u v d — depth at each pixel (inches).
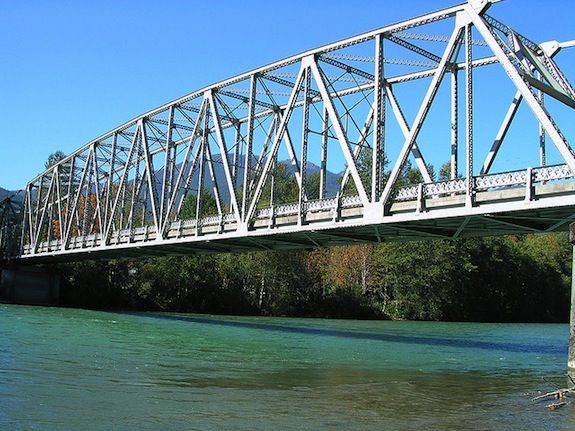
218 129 1601.9
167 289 3107.8
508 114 1079.0
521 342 1670.8
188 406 586.2
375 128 1123.9
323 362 994.1
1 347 978.7
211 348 1157.1
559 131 860.0
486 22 983.0
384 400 654.5
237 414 559.8
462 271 3447.3
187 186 1788.9
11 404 562.6
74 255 2341.3
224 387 704.4
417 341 1565.0
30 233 2832.2
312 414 570.6
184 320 2158.0
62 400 590.2
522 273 3892.7
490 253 3732.8
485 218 972.6
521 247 4168.3
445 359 1119.0
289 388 713.6
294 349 1205.1
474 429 531.5
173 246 1771.7
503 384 805.2
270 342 1359.5
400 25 1123.9
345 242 1387.8
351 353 1166.3
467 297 3560.5
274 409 587.2
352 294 3373.5
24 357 875.4
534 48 1061.8
